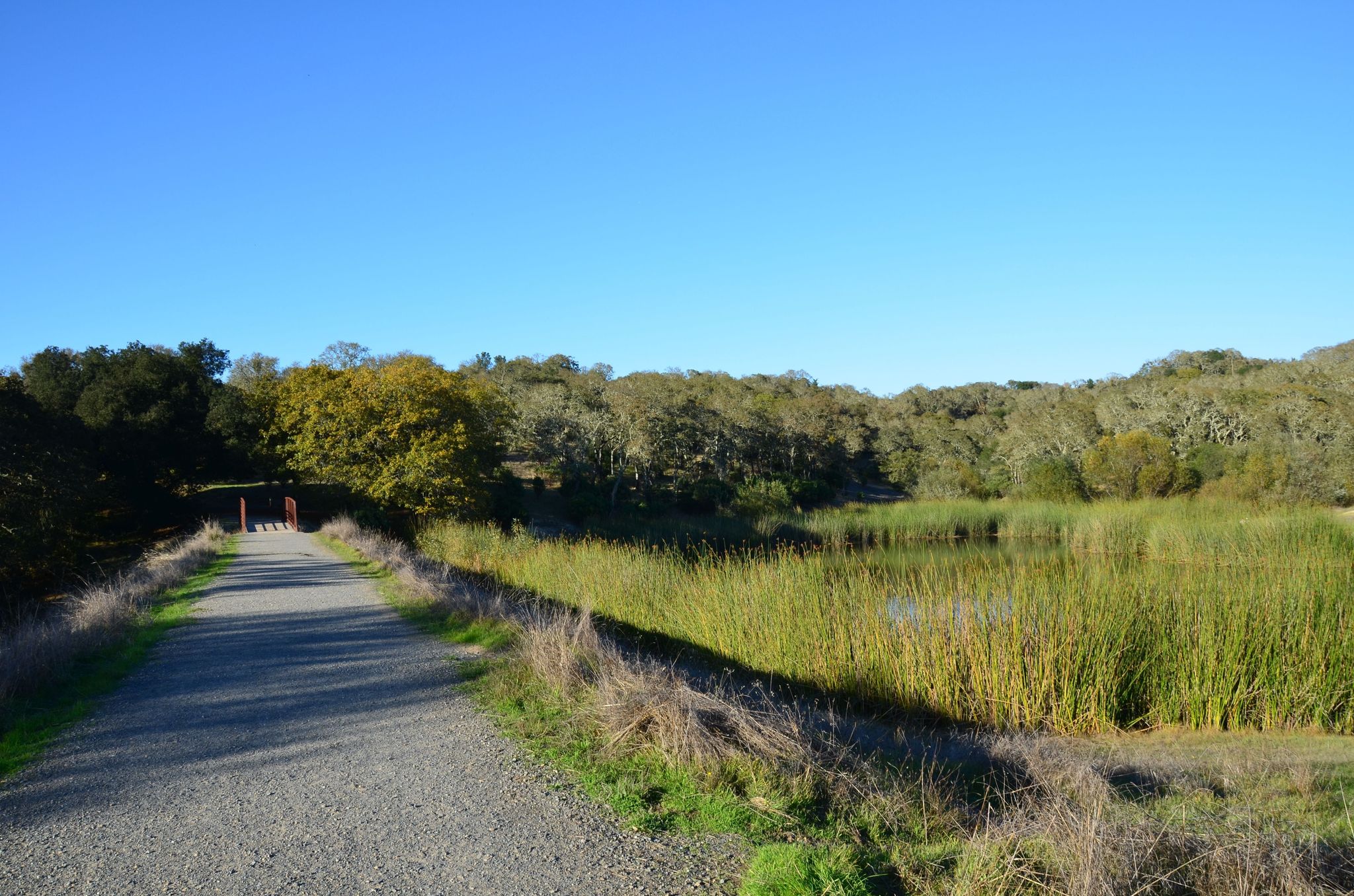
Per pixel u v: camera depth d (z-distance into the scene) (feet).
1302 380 214.90
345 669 27.91
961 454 211.00
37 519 83.56
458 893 12.14
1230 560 43.39
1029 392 317.83
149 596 44.52
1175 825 14.46
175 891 12.36
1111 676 27.32
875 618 31.09
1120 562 41.75
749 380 340.39
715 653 35.27
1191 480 133.08
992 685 27.68
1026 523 110.22
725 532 105.29
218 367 145.38
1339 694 27.25
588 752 18.54
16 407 91.04
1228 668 27.40
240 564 62.13
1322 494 112.98
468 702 23.29
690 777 16.74
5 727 21.24
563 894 12.10
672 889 12.26
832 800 16.20
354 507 110.22
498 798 16.05
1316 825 15.81
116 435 118.73
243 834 14.48
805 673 31.12
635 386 221.25
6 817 15.49
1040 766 19.70
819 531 104.73
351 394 101.76
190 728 21.42
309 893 12.21
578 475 161.68
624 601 42.91
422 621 36.55
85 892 12.37
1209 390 185.16
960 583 32.89
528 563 55.06
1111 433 190.60
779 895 11.87
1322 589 30.73
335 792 16.55
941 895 12.51
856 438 208.23
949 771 20.43
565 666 23.68
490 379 248.11
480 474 105.40
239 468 137.69
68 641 28.81
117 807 15.92
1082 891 11.70
